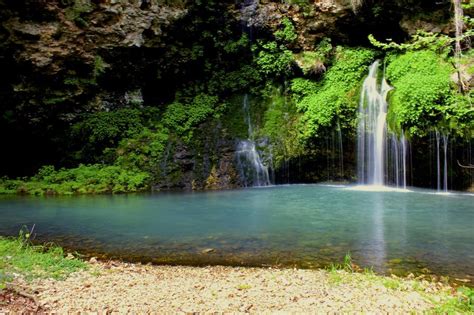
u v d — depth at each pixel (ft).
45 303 15.75
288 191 49.80
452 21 52.01
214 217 34.19
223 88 64.49
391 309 15.26
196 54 63.16
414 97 47.75
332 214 34.45
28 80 56.24
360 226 29.66
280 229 29.19
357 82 59.31
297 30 62.23
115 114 61.31
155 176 55.36
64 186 52.54
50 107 58.80
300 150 57.67
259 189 53.01
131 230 29.78
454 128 45.75
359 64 59.72
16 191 52.34
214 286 18.13
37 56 54.54
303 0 60.08
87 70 59.36
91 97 61.46
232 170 57.72
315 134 56.80
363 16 58.18
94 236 28.19
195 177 56.24
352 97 57.72
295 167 58.49
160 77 64.28
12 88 55.57
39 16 52.60
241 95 64.59
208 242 26.12
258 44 63.46
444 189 48.34
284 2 60.80
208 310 15.31
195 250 24.45
